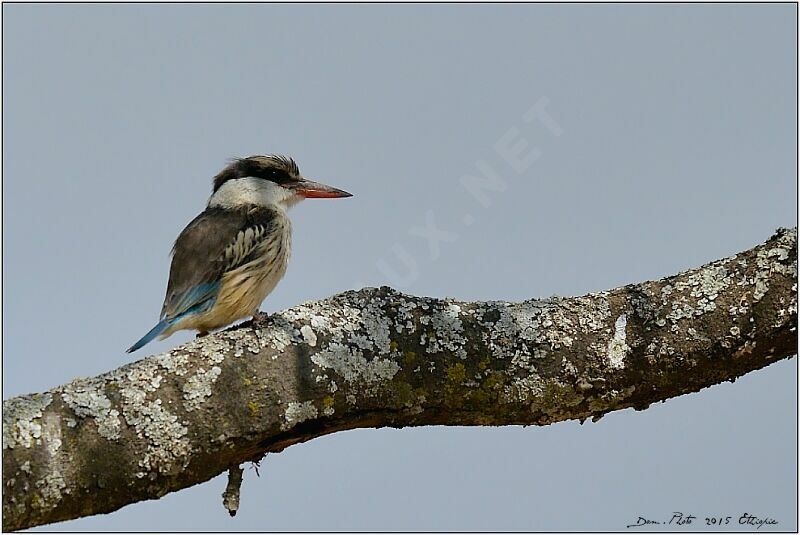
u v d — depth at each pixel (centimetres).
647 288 825
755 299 789
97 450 694
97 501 699
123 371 730
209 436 723
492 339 802
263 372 747
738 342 789
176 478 722
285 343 765
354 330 786
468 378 791
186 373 733
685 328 796
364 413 780
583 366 798
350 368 769
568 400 805
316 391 757
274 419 743
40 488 675
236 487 756
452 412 799
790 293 781
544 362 798
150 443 706
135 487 707
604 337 805
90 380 721
